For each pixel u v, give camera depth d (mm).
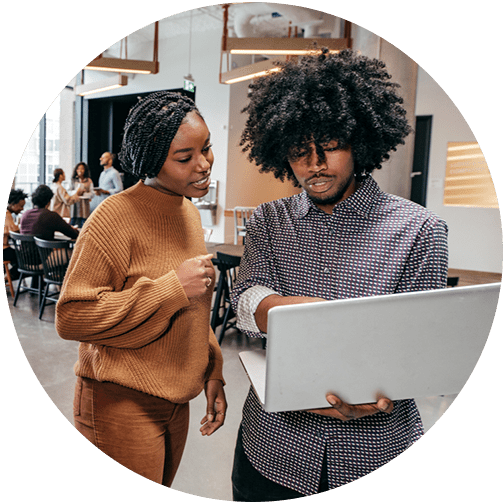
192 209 1255
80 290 1006
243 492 1191
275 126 1049
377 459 1067
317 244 1086
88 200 3426
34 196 3172
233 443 2088
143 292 1002
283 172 1246
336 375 936
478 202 2914
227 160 5156
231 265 2680
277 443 1103
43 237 3135
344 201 1060
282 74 1113
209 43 5266
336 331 896
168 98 1059
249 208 4605
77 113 4637
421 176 3020
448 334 941
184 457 1989
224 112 5207
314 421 1073
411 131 1154
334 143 1010
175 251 1135
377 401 985
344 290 1049
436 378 986
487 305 934
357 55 1136
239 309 1104
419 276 1000
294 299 1002
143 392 1154
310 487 1086
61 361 2646
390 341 923
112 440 1156
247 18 3959
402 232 1015
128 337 1061
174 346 1155
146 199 1119
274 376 917
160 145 1020
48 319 3154
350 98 1025
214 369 1380
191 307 1168
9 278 3426
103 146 4785
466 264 2932
